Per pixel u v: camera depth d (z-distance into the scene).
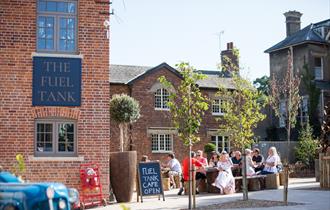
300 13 43.00
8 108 15.71
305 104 38.62
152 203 16.12
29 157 15.67
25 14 16.06
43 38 16.20
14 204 8.61
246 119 18.05
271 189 19.89
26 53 15.96
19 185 8.88
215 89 35.19
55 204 8.92
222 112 35.31
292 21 42.72
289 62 38.59
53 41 16.23
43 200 8.72
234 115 18.00
